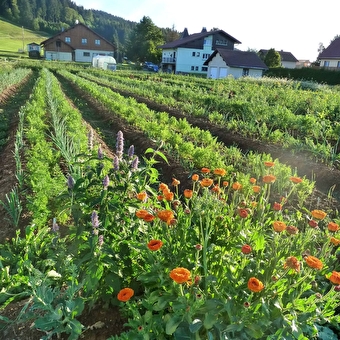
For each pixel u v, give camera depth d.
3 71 26.41
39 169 5.57
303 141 9.32
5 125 11.17
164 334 2.35
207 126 11.37
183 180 6.43
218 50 47.03
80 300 2.62
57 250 3.42
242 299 2.32
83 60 76.56
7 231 4.58
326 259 3.10
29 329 2.83
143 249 2.78
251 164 6.57
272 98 16.58
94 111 15.02
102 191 3.07
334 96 15.70
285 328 2.23
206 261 2.48
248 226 3.04
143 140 9.25
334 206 5.18
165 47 66.44
